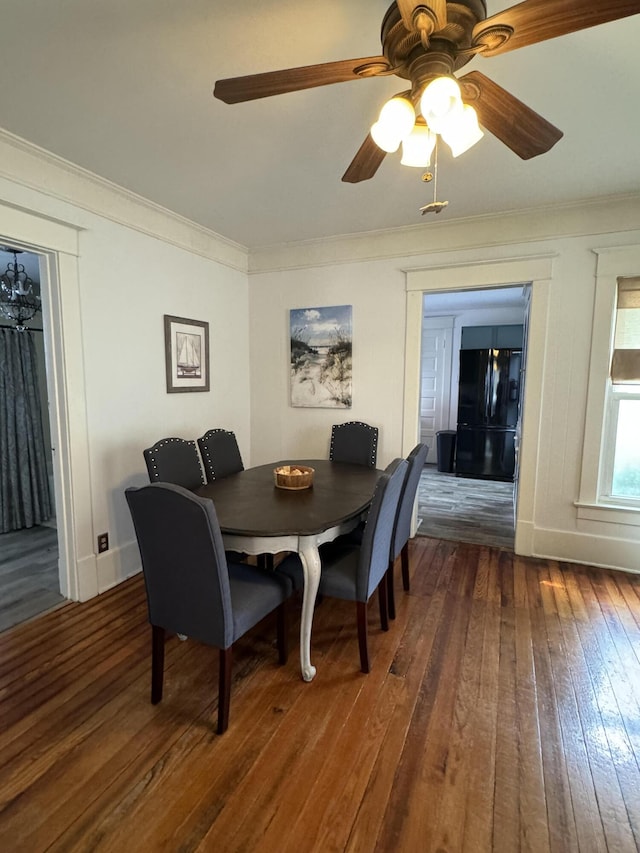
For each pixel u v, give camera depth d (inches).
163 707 69.7
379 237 135.4
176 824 51.4
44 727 65.6
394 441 141.1
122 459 111.3
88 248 99.3
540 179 98.5
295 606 102.7
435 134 55.9
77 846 49.0
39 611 97.6
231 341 150.4
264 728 65.6
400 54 46.8
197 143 82.5
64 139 81.2
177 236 124.3
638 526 116.0
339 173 95.1
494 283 123.3
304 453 155.7
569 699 71.5
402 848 49.0
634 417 117.3
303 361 151.6
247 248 151.3
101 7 51.3
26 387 152.1
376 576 81.0
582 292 115.3
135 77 64.1
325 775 57.9
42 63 60.7
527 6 38.5
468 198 109.0
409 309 134.1
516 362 222.1
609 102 70.3
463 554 129.6
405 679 76.4
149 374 118.3
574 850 49.0
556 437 122.1
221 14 52.5
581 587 109.1
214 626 63.7
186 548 62.1
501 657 82.3
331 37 56.8
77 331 97.5
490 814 52.9
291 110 72.3
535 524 127.2
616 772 58.5
